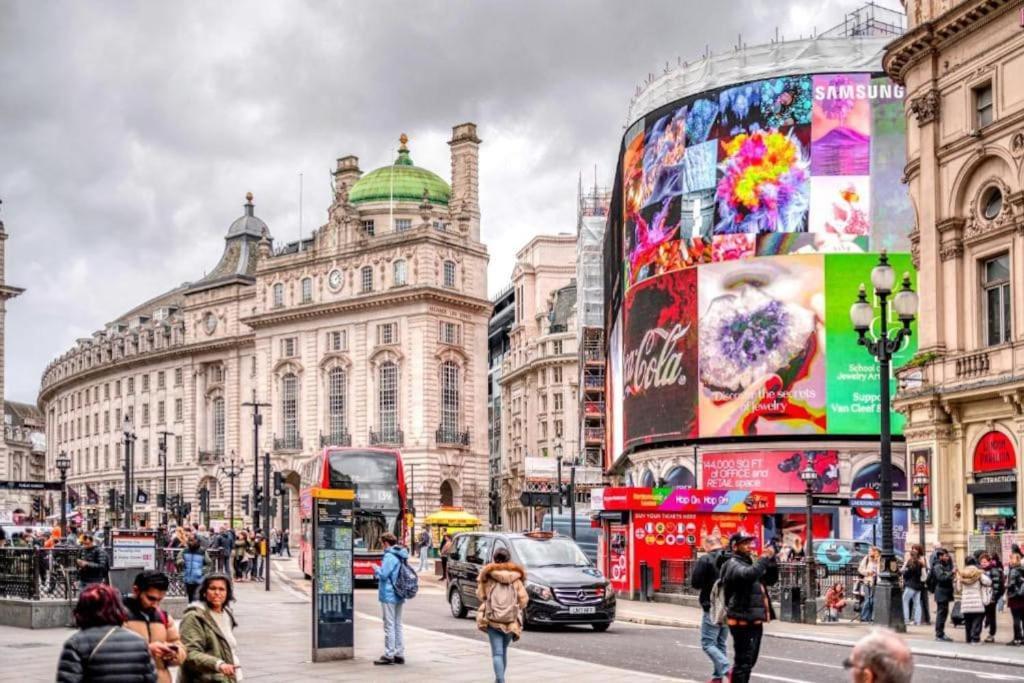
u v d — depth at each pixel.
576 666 19.56
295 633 25.55
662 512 39.50
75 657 9.09
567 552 29.00
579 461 101.56
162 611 11.40
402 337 101.06
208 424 121.88
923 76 37.34
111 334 142.88
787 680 18.14
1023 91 33.44
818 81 61.06
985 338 35.12
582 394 100.56
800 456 59.78
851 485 59.12
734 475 61.53
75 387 149.88
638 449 69.56
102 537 49.12
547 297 141.00
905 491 58.19
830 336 59.41
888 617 26.66
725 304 61.84
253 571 51.22
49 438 165.62
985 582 24.86
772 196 61.19
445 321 102.12
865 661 5.75
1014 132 33.69
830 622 30.41
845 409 58.97
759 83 62.09
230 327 119.69
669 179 65.19
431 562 74.44
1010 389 32.44
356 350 104.12
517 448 140.12
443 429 100.31
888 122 60.25
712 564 16.44
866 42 61.22
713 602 15.45
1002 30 34.31
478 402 104.62
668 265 64.62
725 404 61.44
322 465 47.22
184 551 30.83
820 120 60.81
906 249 59.50
